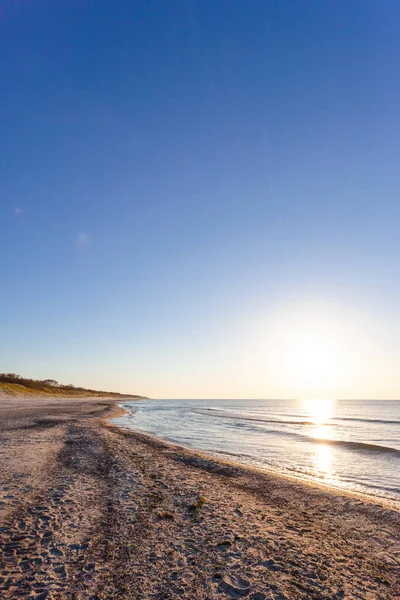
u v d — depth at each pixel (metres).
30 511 9.53
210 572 6.86
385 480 16.59
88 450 18.94
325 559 7.67
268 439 30.00
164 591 6.12
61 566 6.82
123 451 19.44
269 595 6.11
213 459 18.81
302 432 36.38
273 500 12.15
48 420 34.72
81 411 54.12
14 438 21.95
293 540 8.64
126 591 6.07
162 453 19.81
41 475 13.30
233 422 48.19
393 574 7.15
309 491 13.39
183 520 9.57
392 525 10.06
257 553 7.77
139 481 13.22
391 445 28.06
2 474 13.13
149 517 9.62
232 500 11.75
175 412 74.88
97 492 11.55
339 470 18.58
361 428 41.97
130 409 84.44
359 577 6.95
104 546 7.75
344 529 9.66
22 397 90.12
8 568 6.68
